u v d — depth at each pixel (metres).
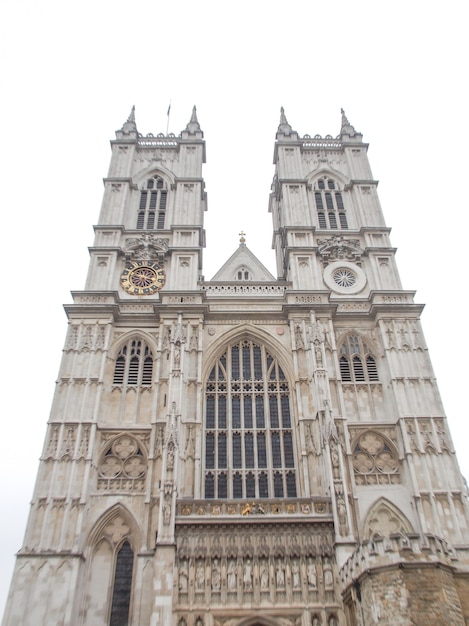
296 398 41.84
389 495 38.00
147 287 49.38
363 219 54.88
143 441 39.72
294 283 49.31
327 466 36.00
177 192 56.53
